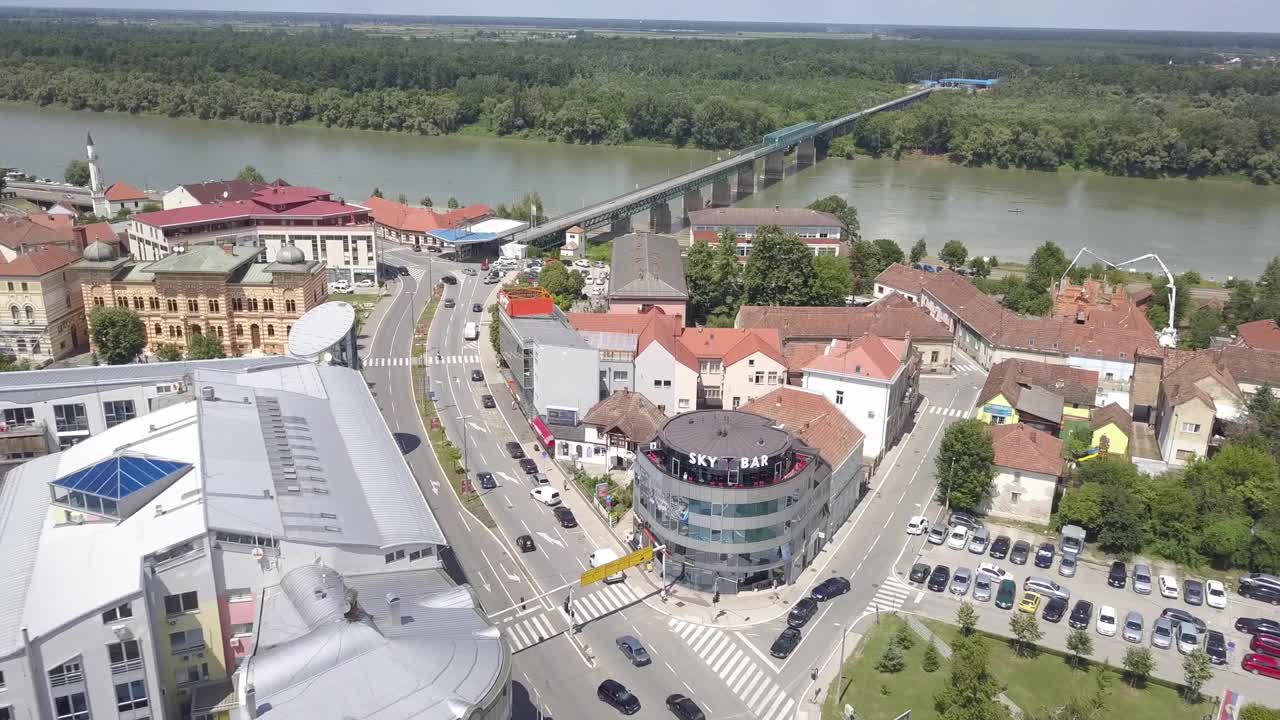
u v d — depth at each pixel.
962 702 99.12
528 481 154.75
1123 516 135.75
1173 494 138.00
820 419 145.38
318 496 108.38
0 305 192.75
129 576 90.69
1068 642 112.25
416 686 83.25
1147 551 138.75
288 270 196.50
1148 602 126.12
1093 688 109.19
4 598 91.12
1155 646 116.56
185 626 96.62
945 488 149.12
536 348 163.00
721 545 122.38
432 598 97.31
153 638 89.81
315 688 82.38
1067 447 159.12
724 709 104.88
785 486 121.62
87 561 94.62
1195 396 157.12
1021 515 145.25
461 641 90.12
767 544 123.44
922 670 111.81
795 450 130.38
